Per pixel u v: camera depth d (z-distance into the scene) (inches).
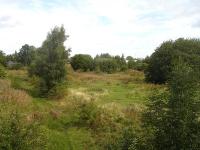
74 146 957.2
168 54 2231.8
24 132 639.8
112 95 1589.6
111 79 2393.0
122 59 3727.9
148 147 556.1
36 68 1637.6
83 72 3038.9
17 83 1843.0
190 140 528.7
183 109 542.6
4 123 641.6
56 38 1637.6
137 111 1147.9
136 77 2593.5
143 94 1588.3
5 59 3201.3
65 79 1603.1
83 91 1699.1
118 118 1101.1
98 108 1164.5
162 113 562.3
